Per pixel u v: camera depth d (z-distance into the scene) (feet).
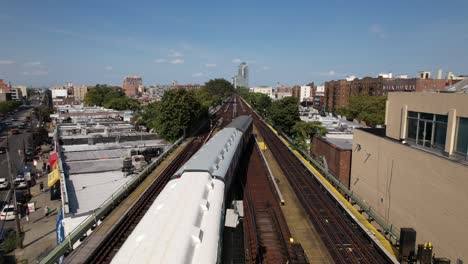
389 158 63.72
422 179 52.29
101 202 76.69
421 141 58.59
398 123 65.10
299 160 104.83
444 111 51.49
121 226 54.85
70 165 103.96
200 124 196.85
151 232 31.17
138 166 102.27
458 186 43.80
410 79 232.12
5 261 73.72
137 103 368.48
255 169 95.61
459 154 48.34
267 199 69.92
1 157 173.17
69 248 48.42
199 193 41.16
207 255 30.22
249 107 387.55
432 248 47.24
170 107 139.13
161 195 44.16
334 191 72.95
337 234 54.19
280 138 155.43
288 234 53.98
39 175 138.31
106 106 349.00
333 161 103.45
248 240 51.26
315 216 61.05
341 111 239.50
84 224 52.70
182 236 30.17
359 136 79.05
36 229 89.92
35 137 213.87
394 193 61.62
